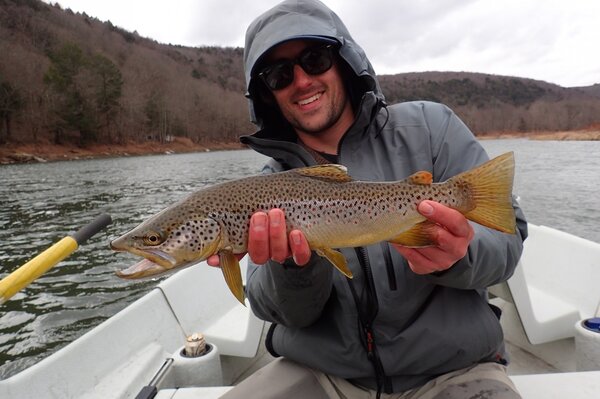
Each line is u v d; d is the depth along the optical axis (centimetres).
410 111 73
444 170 69
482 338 60
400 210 57
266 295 62
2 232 357
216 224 56
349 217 57
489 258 57
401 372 62
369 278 61
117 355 91
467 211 55
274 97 81
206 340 108
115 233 349
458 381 60
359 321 62
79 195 547
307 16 70
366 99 65
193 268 122
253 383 67
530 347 116
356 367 63
